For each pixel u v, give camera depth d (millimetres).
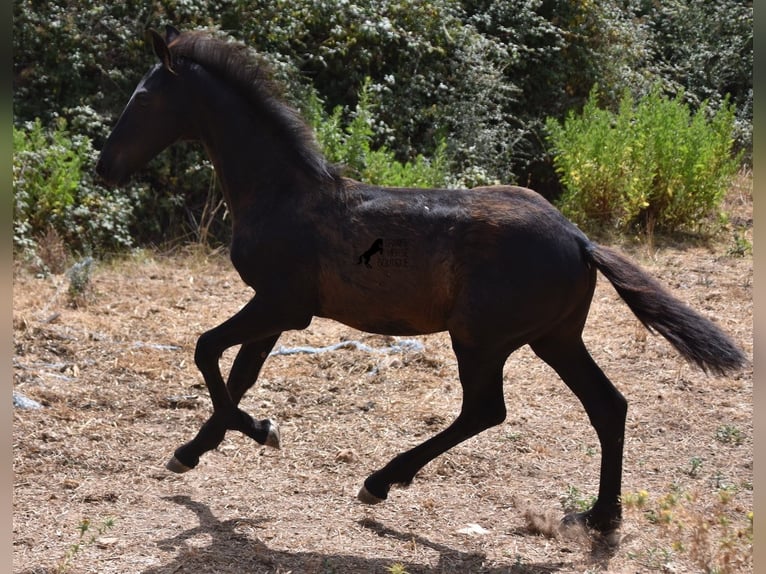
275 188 4473
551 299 4125
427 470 5152
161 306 7938
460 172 10938
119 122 4754
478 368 4227
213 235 9906
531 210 4199
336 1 10695
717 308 8227
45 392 5898
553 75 12352
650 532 4484
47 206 9031
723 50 14766
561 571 4117
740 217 11711
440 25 11375
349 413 5926
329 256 4309
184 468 4586
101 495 4727
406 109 11031
